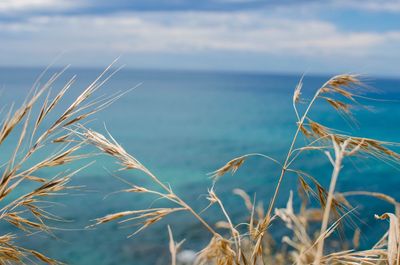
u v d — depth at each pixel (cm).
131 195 3138
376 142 183
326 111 10088
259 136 7206
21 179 194
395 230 160
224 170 199
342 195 191
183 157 5400
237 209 2623
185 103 15950
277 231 1595
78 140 196
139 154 5653
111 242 2105
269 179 3459
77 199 2834
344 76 198
